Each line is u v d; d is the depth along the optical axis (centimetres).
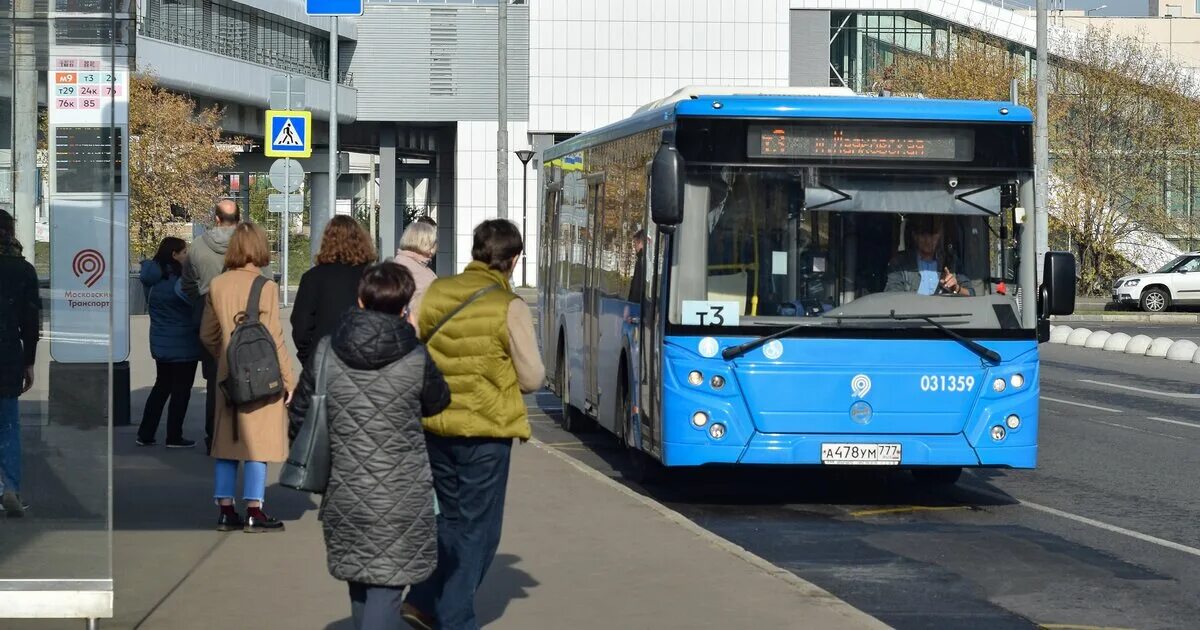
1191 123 5053
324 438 574
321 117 6806
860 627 730
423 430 648
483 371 665
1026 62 6662
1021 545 1038
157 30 5253
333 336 582
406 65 7225
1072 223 5053
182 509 1077
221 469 988
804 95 1284
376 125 7512
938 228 1161
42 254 719
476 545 675
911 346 1152
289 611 753
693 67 7125
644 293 1255
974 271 1163
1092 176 5100
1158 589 893
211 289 973
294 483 573
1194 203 5194
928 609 833
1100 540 1061
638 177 1311
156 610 754
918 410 1152
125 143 1390
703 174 1153
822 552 1011
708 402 1145
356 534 568
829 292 1153
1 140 762
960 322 1157
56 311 704
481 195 7275
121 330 1541
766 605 779
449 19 7206
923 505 1227
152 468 1279
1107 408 2017
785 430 1146
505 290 679
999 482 1361
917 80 5616
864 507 1216
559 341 1792
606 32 7125
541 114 7181
